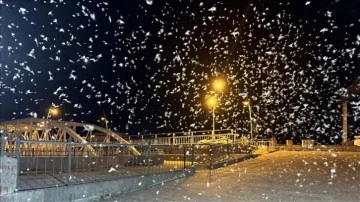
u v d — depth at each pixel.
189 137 35.78
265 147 30.45
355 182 14.20
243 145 27.64
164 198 11.78
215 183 14.70
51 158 15.09
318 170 17.91
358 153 26.62
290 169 18.45
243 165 20.83
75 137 28.73
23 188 9.33
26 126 29.52
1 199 8.27
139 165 19.55
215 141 31.62
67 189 10.48
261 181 14.88
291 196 11.62
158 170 16.59
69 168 10.80
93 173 14.45
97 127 32.25
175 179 16.20
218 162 20.81
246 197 11.63
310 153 27.19
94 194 11.53
